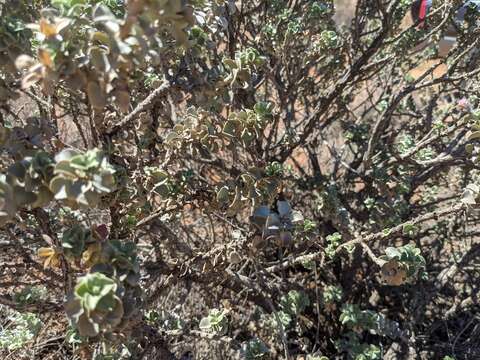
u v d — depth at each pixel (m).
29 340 1.81
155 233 2.05
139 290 1.08
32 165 0.96
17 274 1.74
